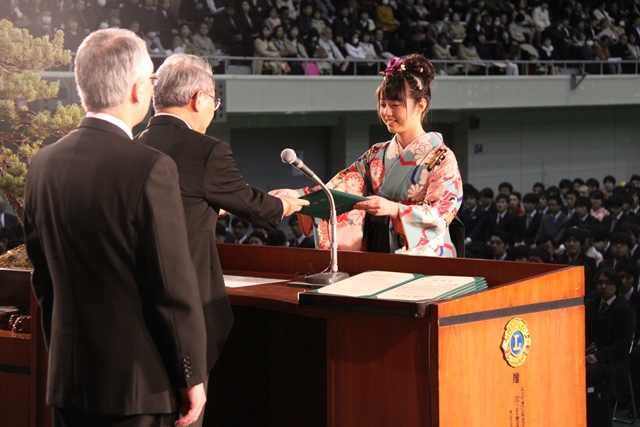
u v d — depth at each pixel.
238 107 14.97
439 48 18.52
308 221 4.27
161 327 2.50
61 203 2.53
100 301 2.51
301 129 18.52
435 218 3.75
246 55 16.17
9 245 9.98
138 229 2.46
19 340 3.51
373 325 2.90
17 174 4.25
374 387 2.91
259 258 3.87
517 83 18.52
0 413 3.57
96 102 2.57
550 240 10.95
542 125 21.69
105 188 2.48
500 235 11.88
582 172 22.72
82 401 2.53
